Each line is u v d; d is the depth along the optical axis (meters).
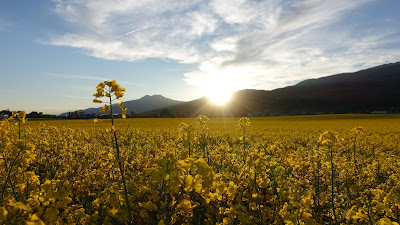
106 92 3.53
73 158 7.96
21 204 2.28
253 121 60.38
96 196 4.93
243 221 3.44
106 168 5.43
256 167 3.95
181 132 5.71
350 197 5.20
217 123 51.41
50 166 6.97
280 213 3.48
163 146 10.66
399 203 3.21
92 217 3.51
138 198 4.04
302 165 6.57
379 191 4.07
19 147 3.64
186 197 3.97
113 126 3.54
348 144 12.41
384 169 6.68
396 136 21.44
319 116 76.88
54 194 2.64
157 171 2.59
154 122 50.72
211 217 3.94
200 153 8.22
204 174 2.49
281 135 24.36
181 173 2.66
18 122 5.86
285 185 4.34
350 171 6.04
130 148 9.07
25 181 3.71
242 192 4.48
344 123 46.44
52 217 2.60
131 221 3.48
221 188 2.96
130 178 5.39
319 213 4.38
